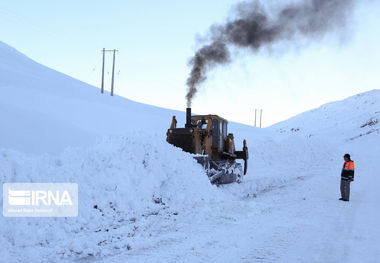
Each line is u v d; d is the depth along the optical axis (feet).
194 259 15.58
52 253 16.33
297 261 15.60
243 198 37.91
